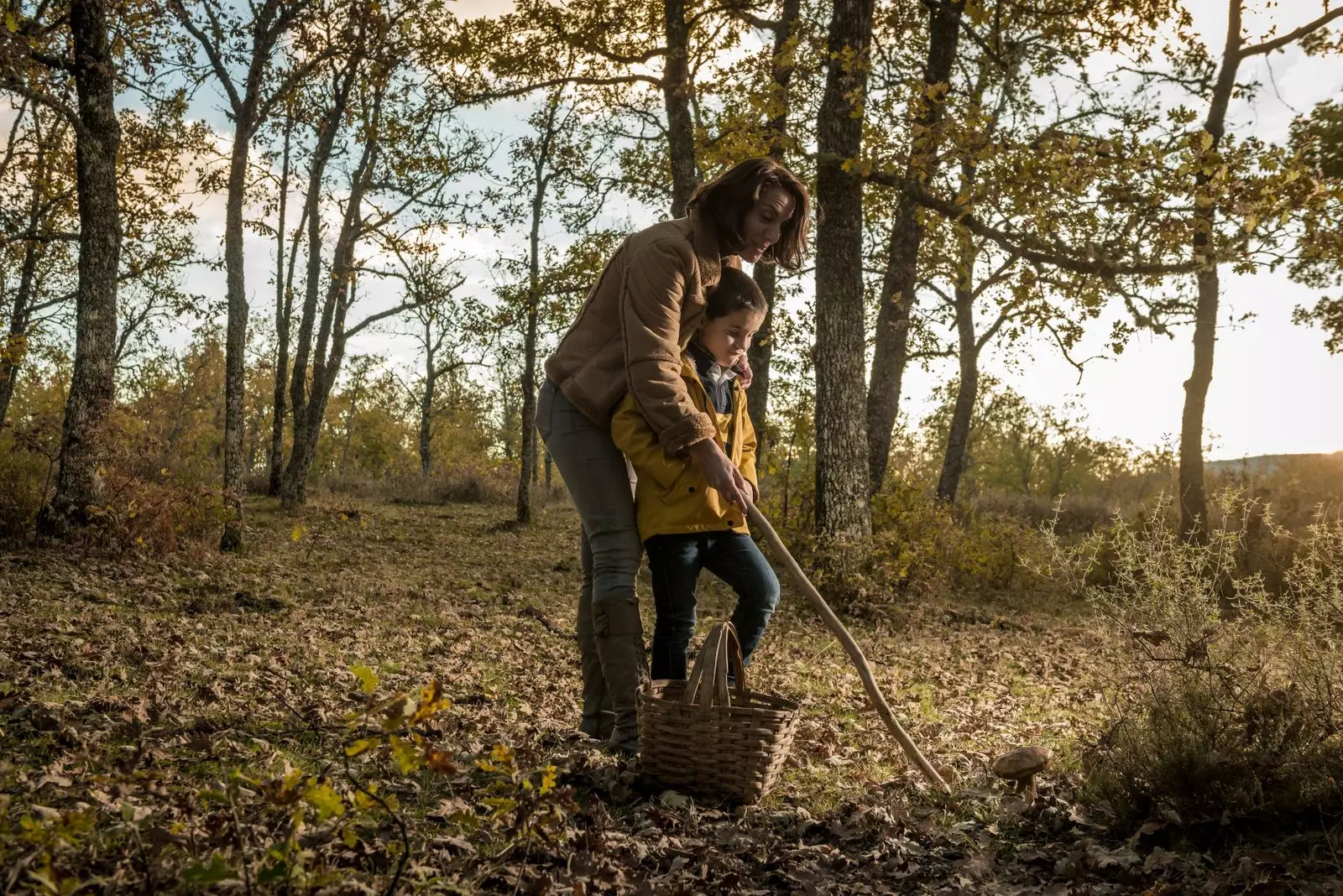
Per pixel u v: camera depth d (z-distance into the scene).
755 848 2.83
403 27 15.26
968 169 12.62
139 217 22.27
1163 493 3.62
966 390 22.19
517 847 2.53
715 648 3.24
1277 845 2.80
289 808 2.20
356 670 1.94
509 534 21.55
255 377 50.84
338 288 23.38
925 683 6.68
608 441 3.57
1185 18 13.64
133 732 3.50
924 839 3.00
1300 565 3.40
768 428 15.20
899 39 15.20
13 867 1.95
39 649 5.24
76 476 11.78
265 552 13.52
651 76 15.80
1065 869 2.73
